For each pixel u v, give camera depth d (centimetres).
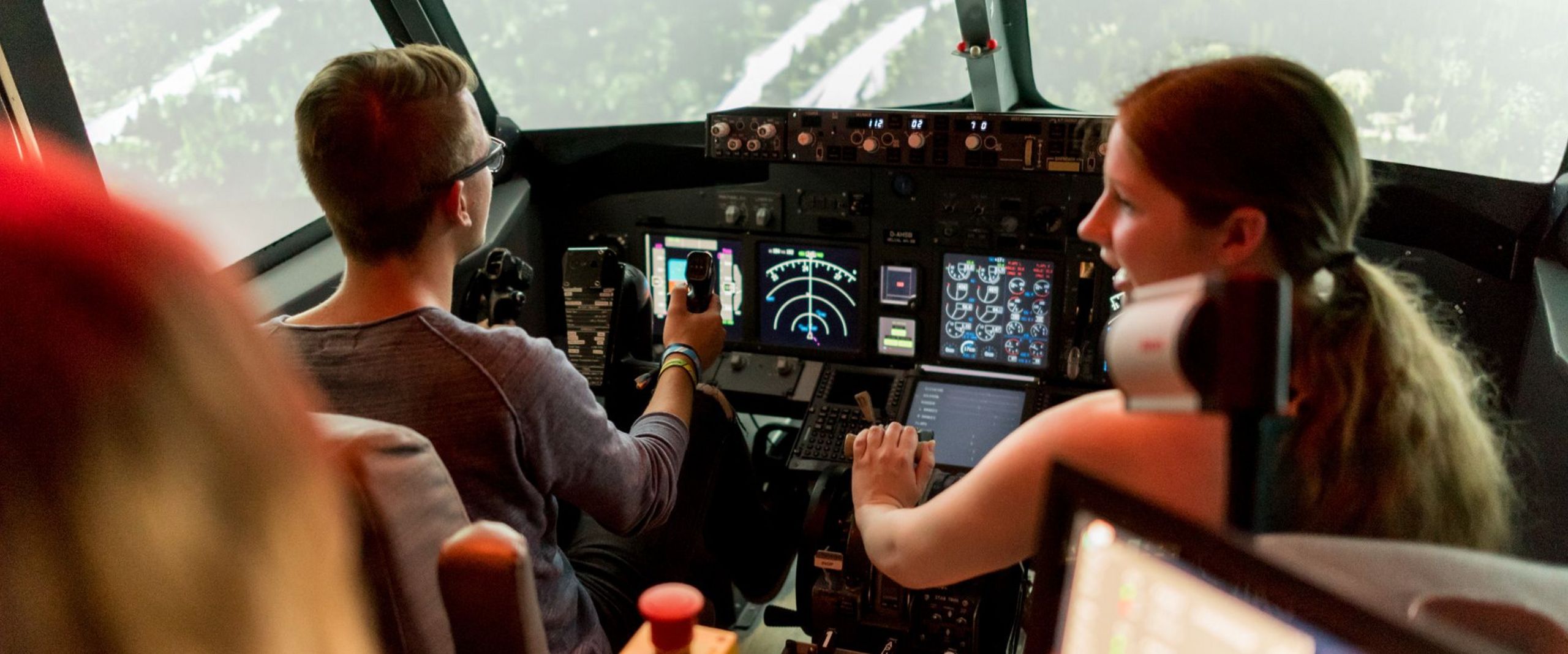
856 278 323
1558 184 268
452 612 77
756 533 280
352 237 164
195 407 44
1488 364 288
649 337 283
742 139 307
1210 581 66
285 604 48
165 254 46
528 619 77
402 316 160
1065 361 310
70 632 41
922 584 139
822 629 262
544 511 174
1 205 42
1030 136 284
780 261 330
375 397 158
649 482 190
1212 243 106
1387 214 290
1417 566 79
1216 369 74
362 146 158
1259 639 64
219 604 44
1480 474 103
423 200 164
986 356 317
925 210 311
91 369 41
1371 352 101
